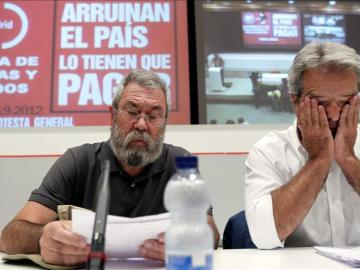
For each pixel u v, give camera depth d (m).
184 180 0.66
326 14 2.38
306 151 1.32
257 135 2.26
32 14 2.33
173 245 0.58
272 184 1.28
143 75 1.39
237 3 2.37
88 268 0.60
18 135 2.21
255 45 2.35
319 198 1.32
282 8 2.38
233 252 1.06
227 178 2.18
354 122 1.23
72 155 1.41
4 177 2.12
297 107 1.27
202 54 2.33
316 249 1.03
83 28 2.34
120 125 1.35
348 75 1.18
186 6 2.37
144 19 2.36
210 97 2.29
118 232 0.86
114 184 1.36
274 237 1.12
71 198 1.35
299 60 1.23
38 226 1.03
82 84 2.29
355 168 1.25
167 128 2.24
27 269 0.88
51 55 2.31
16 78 2.27
